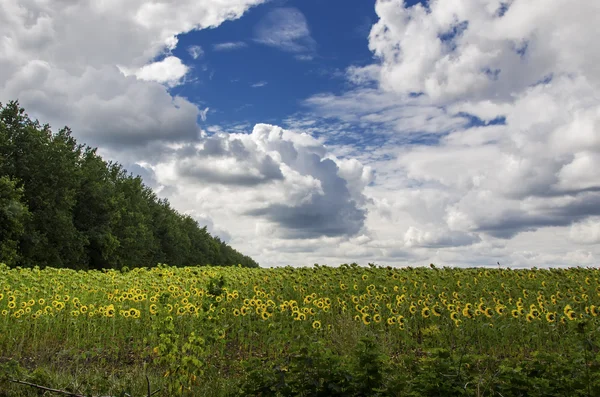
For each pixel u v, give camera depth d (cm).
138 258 5450
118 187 5988
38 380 682
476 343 966
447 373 560
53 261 4072
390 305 1130
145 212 6338
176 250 6912
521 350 917
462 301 1216
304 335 922
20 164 3997
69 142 5012
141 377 756
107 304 1293
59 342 1098
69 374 764
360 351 583
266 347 1009
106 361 951
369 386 561
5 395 659
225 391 690
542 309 1044
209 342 812
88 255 4794
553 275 1678
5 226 3550
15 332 1093
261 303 1105
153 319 1134
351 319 1086
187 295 1365
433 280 1530
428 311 989
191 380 734
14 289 1517
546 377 561
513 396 538
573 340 853
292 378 603
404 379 558
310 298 1293
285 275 1709
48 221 4059
